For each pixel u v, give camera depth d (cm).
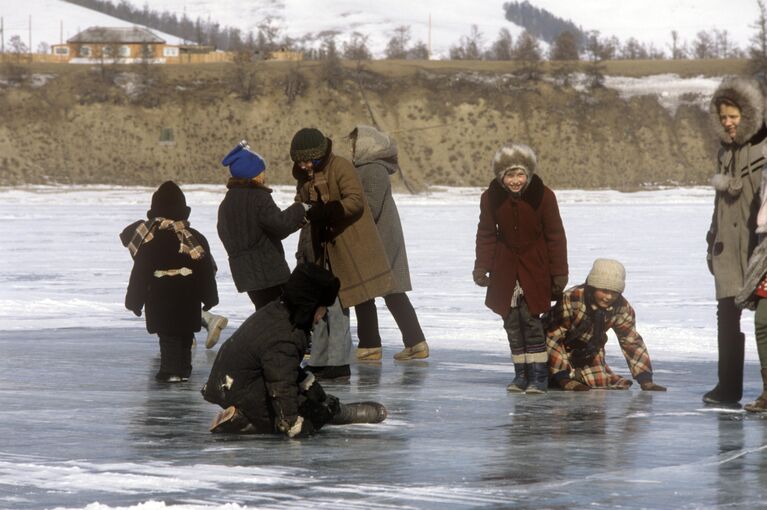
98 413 2027
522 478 1498
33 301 4494
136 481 1467
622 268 2342
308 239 2631
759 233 2067
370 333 2852
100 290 5106
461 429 1881
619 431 1861
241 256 2438
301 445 1733
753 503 1365
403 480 1483
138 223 2506
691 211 15525
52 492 1405
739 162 2147
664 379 2538
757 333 2072
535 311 2288
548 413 2052
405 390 2353
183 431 1852
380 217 2848
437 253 7862
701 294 5003
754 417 2011
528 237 2302
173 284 2450
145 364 2728
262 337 1780
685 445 1734
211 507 1325
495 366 2753
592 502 1366
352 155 2867
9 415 1995
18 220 12444
